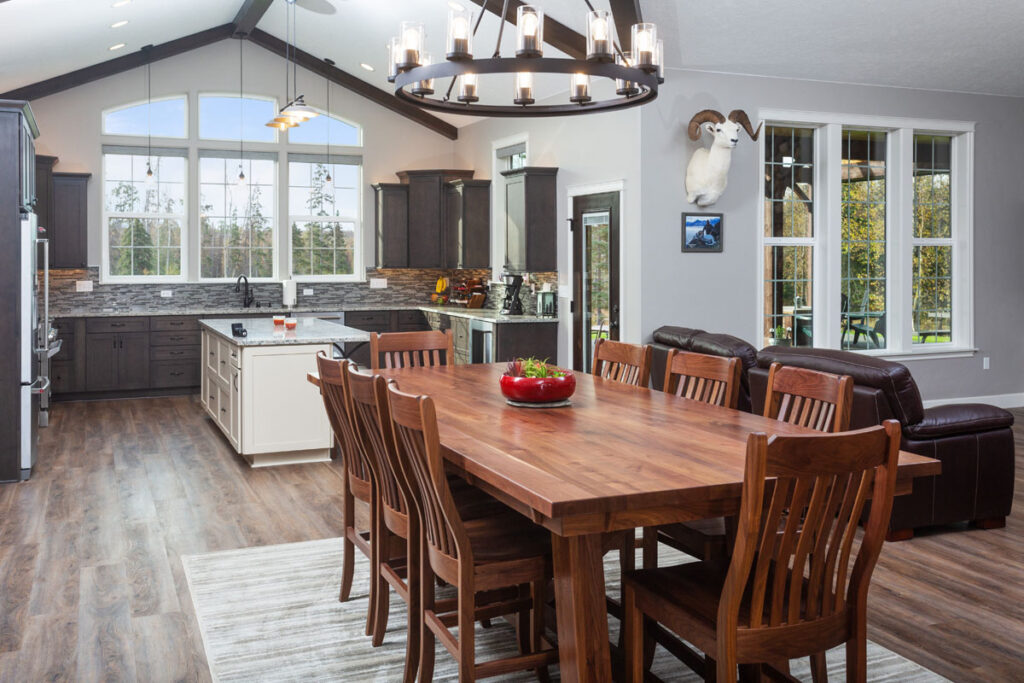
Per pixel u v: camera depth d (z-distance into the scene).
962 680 2.82
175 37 8.91
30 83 8.42
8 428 5.34
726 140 6.37
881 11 5.88
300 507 4.89
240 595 3.57
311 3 7.99
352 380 2.86
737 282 6.96
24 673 2.84
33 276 5.47
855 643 2.17
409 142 10.23
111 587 3.63
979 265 7.96
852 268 7.58
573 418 2.98
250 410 5.77
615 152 6.94
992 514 4.44
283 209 9.78
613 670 2.77
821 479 2.00
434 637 2.70
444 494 2.37
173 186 9.38
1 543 4.19
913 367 7.74
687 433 2.73
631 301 6.77
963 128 7.76
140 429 7.15
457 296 9.91
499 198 9.27
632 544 3.22
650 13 5.87
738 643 2.02
